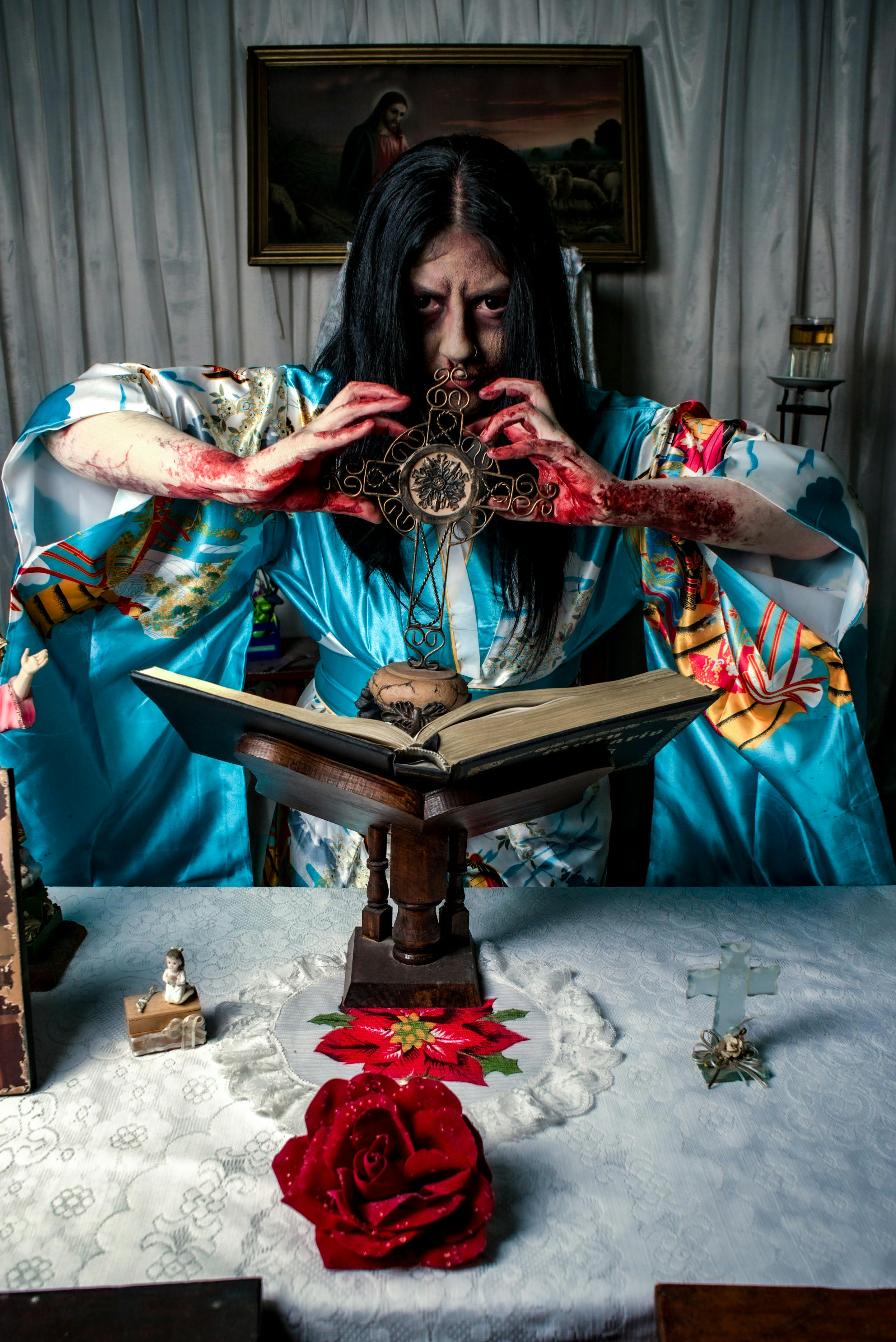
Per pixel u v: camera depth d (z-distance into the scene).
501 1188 0.70
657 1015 0.90
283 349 2.35
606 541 1.35
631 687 0.90
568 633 1.36
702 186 2.26
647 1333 0.63
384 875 0.95
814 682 1.26
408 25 2.17
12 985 0.78
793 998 0.93
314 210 2.22
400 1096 0.68
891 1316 0.59
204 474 1.10
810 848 1.34
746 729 1.30
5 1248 0.65
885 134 2.29
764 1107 0.79
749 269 2.35
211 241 2.28
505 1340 0.62
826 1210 0.69
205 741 0.94
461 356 1.13
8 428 2.33
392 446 1.02
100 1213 0.68
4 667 1.21
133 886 1.41
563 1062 0.83
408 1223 0.62
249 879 1.43
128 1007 0.84
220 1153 0.73
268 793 0.98
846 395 2.44
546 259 1.12
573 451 1.06
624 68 2.16
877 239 2.37
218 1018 0.88
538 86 2.16
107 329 2.30
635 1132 0.76
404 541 1.27
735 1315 0.59
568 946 1.01
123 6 2.12
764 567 1.24
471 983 0.91
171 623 1.34
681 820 1.42
